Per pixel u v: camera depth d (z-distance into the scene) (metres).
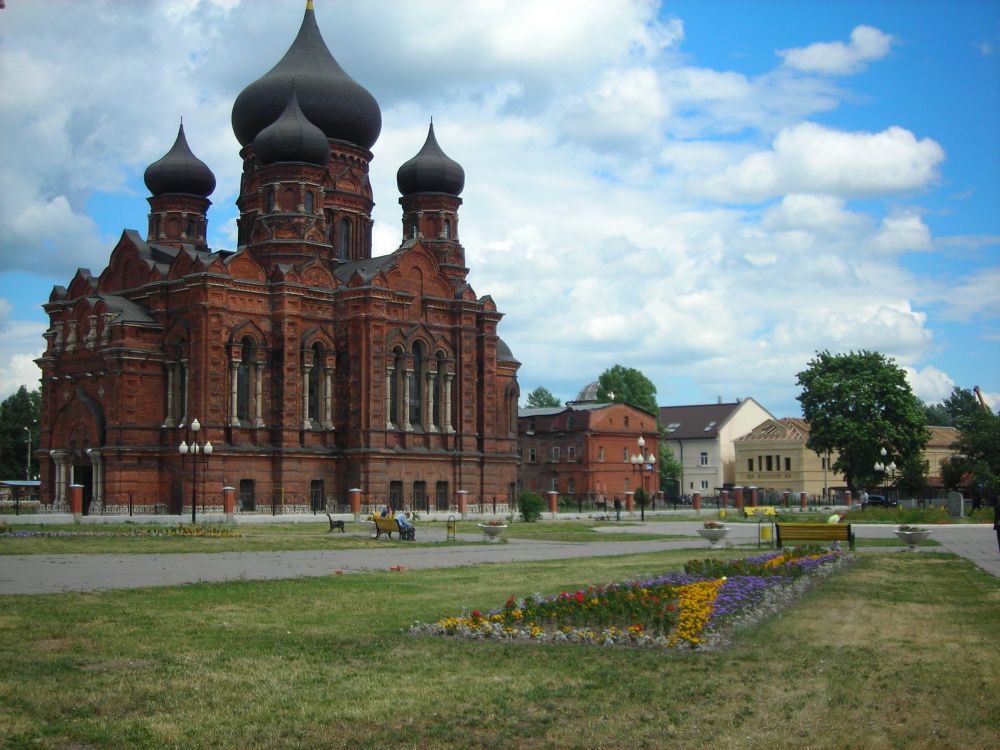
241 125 107.44
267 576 36.22
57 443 95.19
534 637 23.39
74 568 38.69
